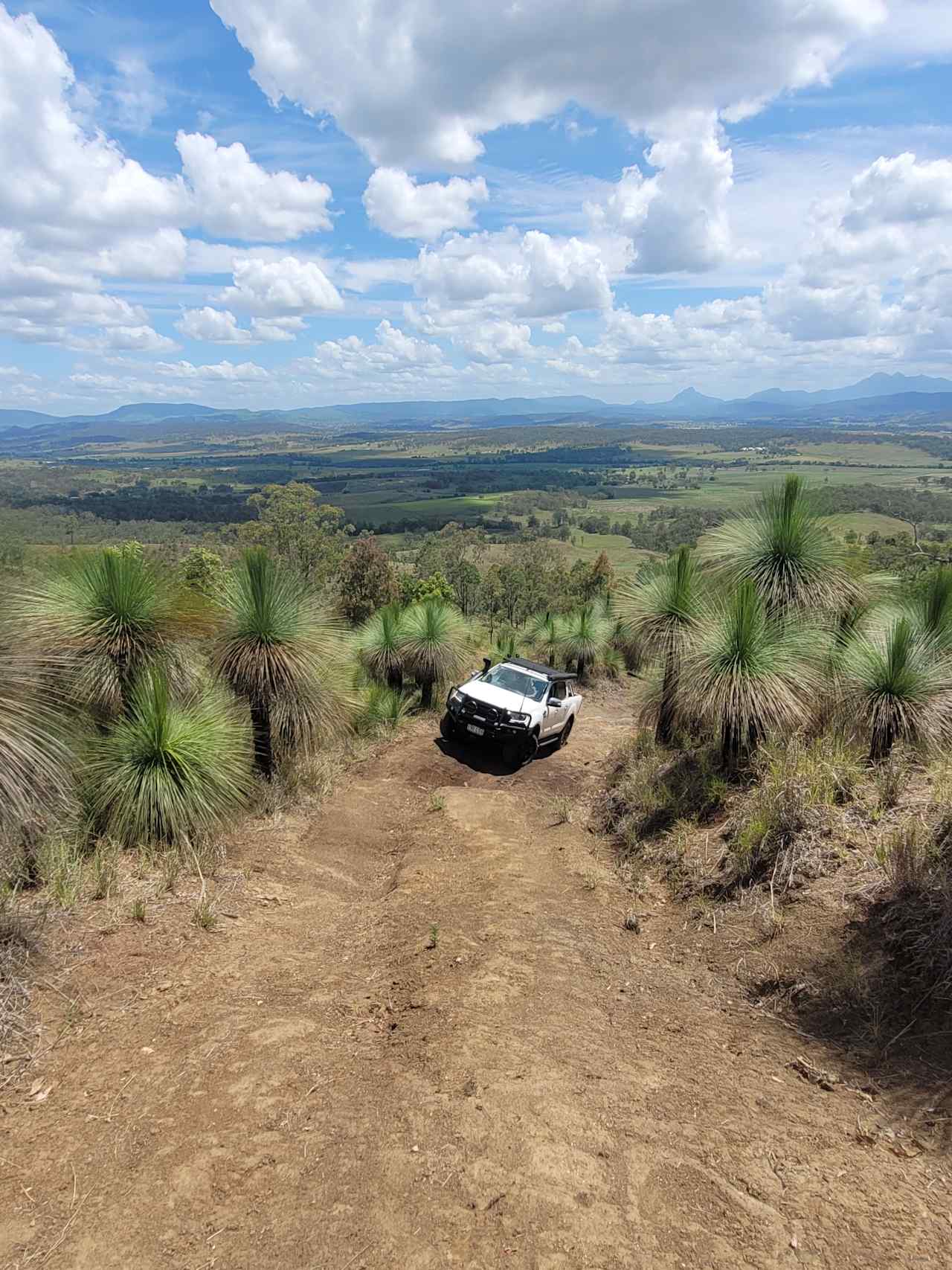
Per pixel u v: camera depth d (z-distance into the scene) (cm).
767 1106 294
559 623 1934
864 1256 217
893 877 403
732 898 482
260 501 3925
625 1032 356
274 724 723
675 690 747
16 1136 261
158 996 362
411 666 1266
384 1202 238
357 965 436
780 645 635
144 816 537
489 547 10081
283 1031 342
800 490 716
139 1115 276
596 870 601
